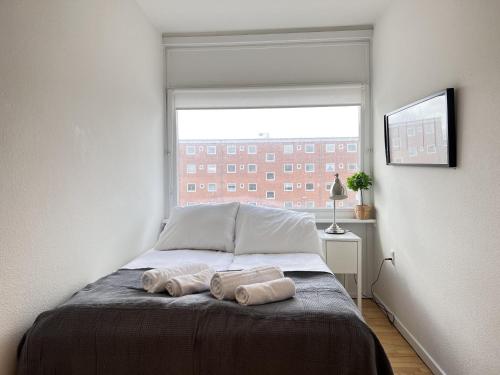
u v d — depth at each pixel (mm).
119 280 2215
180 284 1928
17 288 1581
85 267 2166
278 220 3129
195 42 3643
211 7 3109
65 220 1942
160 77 3643
